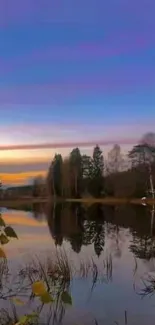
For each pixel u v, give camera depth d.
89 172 93.06
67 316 8.57
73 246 19.80
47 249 18.56
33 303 9.38
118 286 11.09
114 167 85.81
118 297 10.04
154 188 74.31
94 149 91.75
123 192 78.50
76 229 29.28
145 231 26.89
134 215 42.41
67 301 4.10
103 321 8.46
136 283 11.45
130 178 77.56
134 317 8.69
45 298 3.69
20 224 33.78
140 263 14.53
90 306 9.40
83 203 78.50
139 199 73.94
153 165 75.56
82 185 93.75
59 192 98.19
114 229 28.73
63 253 17.05
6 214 49.62
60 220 38.56
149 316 8.78
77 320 8.43
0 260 14.42
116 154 86.38
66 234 25.77
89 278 12.01
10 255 16.41
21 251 17.66
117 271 12.99
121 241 21.78
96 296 10.20
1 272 12.35
